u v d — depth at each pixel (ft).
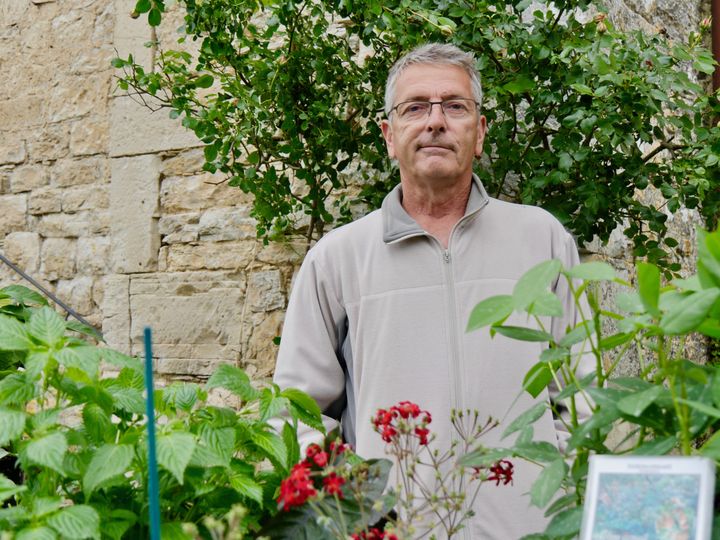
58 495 4.77
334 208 12.12
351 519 4.49
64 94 15.06
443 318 7.57
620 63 9.76
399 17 9.93
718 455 3.59
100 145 14.62
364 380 7.64
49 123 15.17
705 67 9.95
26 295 7.37
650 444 3.81
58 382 4.88
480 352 7.44
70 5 15.12
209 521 3.81
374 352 7.64
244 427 5.14
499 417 7.29
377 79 11.03
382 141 11.11
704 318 3.80
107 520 4.61
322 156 11.33
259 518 5.20
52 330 4.87
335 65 11.10
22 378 4.78
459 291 7.63
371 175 11.87
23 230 15.31
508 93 10.42
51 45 15.26
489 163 11.18
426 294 7.65
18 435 4.45
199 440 4.75
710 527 3.30
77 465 4.56
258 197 11.55
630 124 10.00
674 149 11.02
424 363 7.49
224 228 13.23
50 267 14.96
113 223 14.21
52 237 15.01
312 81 11.23
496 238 7.83
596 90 9.51
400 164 8.07
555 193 10.87
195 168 13.56
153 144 13.91
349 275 7.97
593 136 10.32
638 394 3.79
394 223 7.89
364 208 11.78
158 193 13.85
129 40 14.32
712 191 11.05
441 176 7.73
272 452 5.01
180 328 13.43
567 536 4.01
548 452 4.25
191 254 13.47
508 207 8.09
